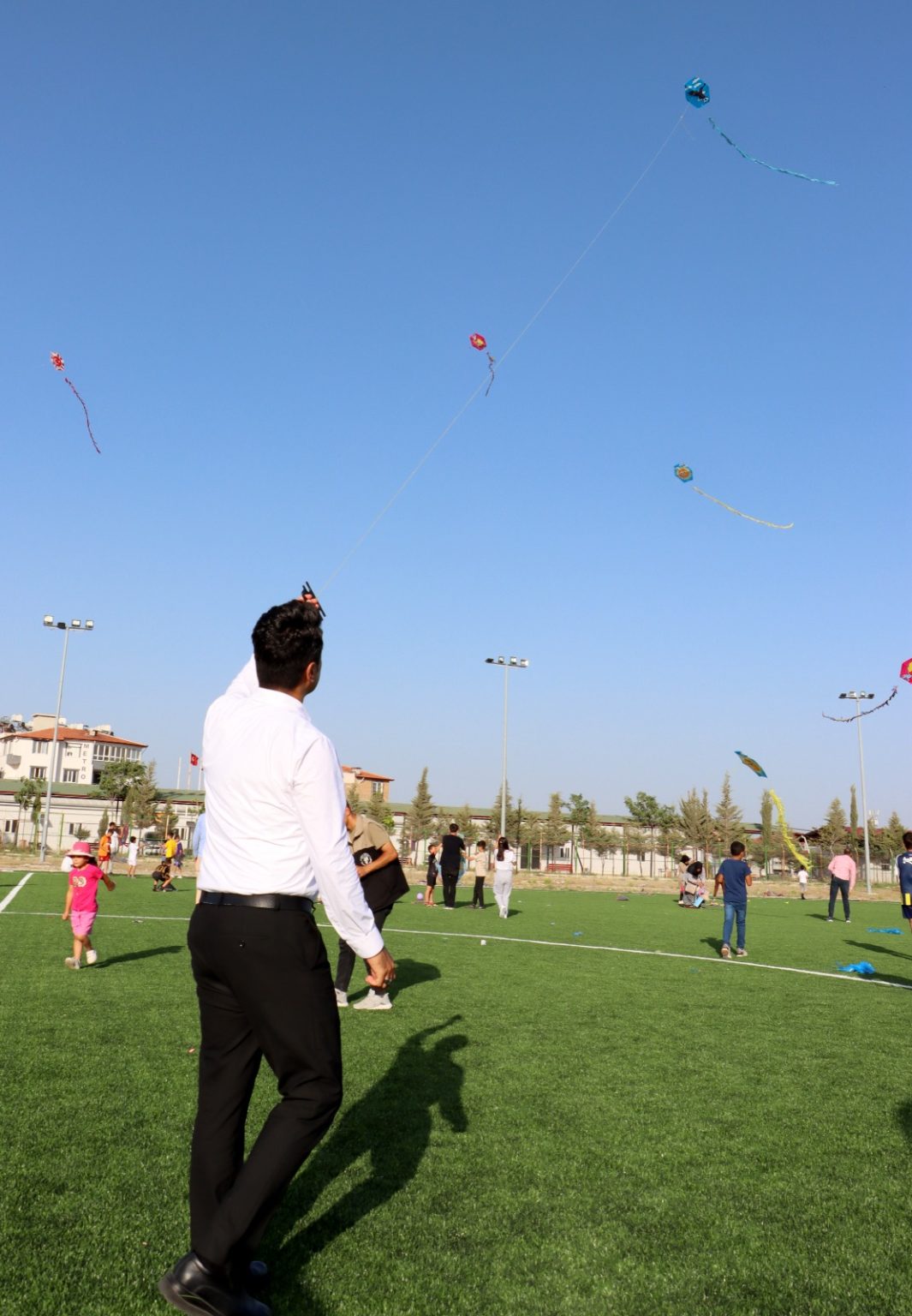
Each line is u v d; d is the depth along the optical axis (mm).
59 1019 7445
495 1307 3043
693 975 11750
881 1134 5094
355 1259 3346
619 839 72125
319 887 2836
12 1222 3508
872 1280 3324
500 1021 8008
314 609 3227
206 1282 2637
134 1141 4496
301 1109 2818
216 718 3145
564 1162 4461
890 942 18062
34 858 46344
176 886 29969
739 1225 3785
